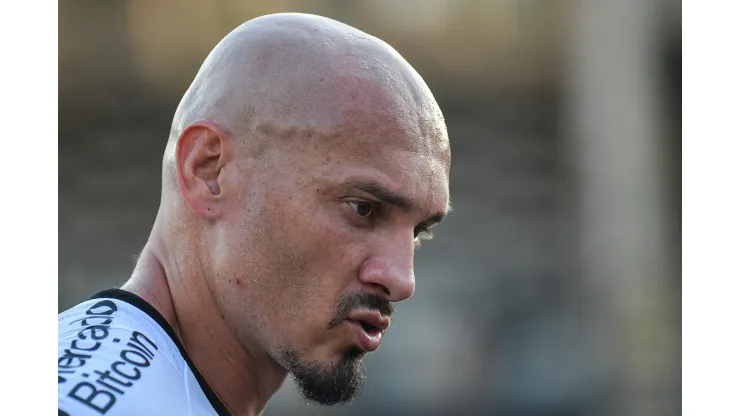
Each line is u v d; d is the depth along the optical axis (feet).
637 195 83.97
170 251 18.84
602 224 84.07
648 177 84.43
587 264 83.30
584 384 78.13
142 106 81.05
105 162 80.12
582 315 81.56
